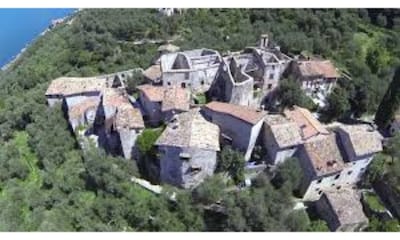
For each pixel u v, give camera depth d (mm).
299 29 99500
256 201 51531
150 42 104062
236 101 63625
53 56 108125
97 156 58938
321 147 57688
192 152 53625
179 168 54969
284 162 56875
